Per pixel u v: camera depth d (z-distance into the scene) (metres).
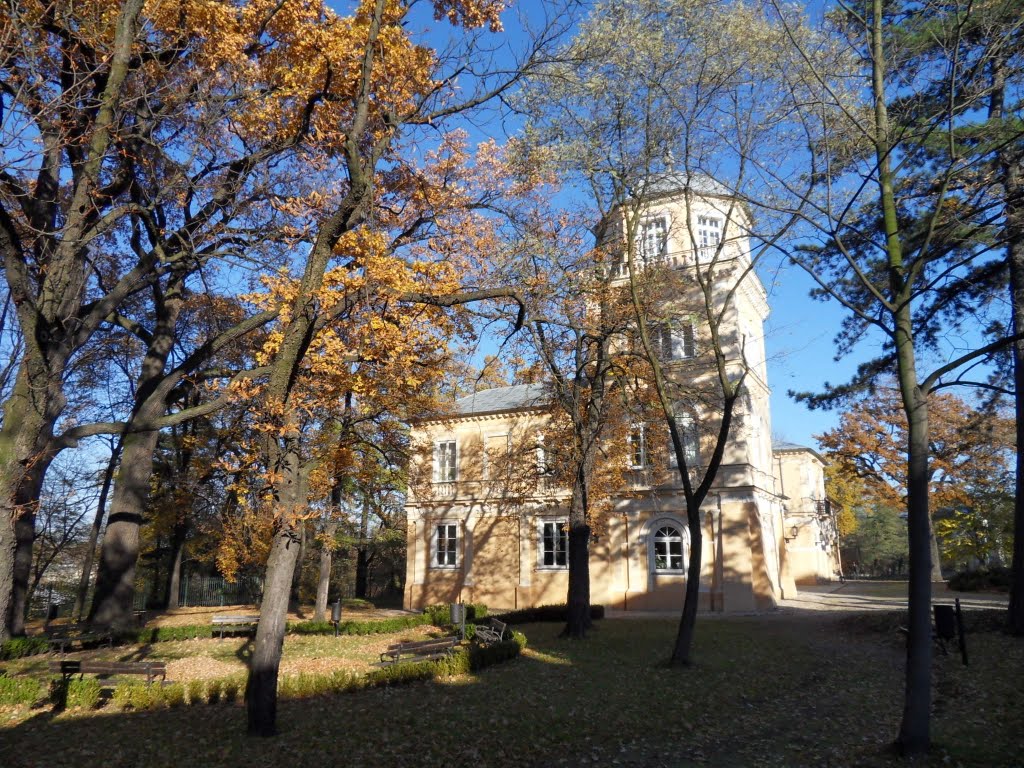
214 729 9.23
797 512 45.75
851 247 16.33
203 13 12.96
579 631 18.58
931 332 16.70
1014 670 12.62
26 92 10.48
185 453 31.14
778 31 11.46
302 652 17.38
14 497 12.34
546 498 32.03
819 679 13.68
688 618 14.51
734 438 28.44
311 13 13.69
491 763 8.23
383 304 12.01
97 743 8.76
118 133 12.34
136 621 20.94
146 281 15.29
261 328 19.30
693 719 10.46
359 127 10.27
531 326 14.84
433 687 11.95
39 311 11.63
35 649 16.06
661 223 22.08
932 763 7.70
